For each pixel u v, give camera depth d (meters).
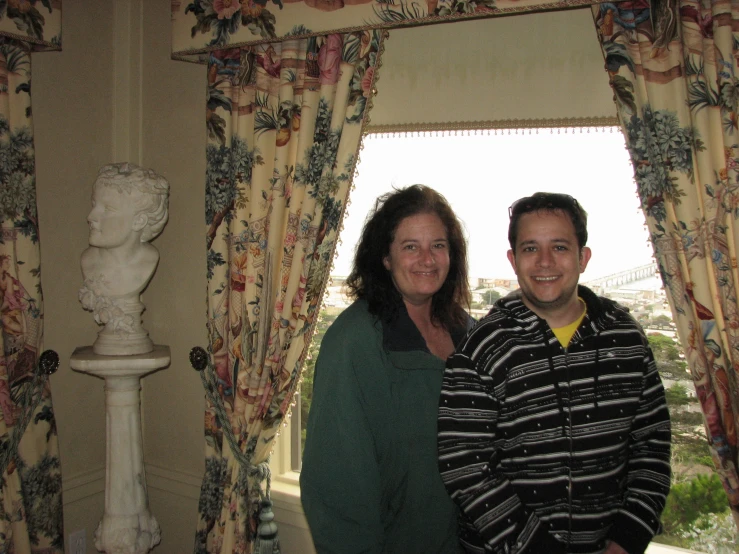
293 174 1.73
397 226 1.26
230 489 1.85
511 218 1.18
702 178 1.31
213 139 1.83
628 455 1.18
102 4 2.11
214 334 1.86
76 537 2.11
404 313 1.28
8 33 1.65
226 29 1.75
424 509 1.25
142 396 2.25
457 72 1.65
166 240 2.18
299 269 1.71
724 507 1.55
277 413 1.78
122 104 2.18
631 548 1.08
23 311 1.78
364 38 1.62
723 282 1.30
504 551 1.03
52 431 1.90
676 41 1.33
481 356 1.12
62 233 2.03
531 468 1.09
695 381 1.33
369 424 1.21
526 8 1.40
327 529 1.15
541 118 1.58
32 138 1.77
